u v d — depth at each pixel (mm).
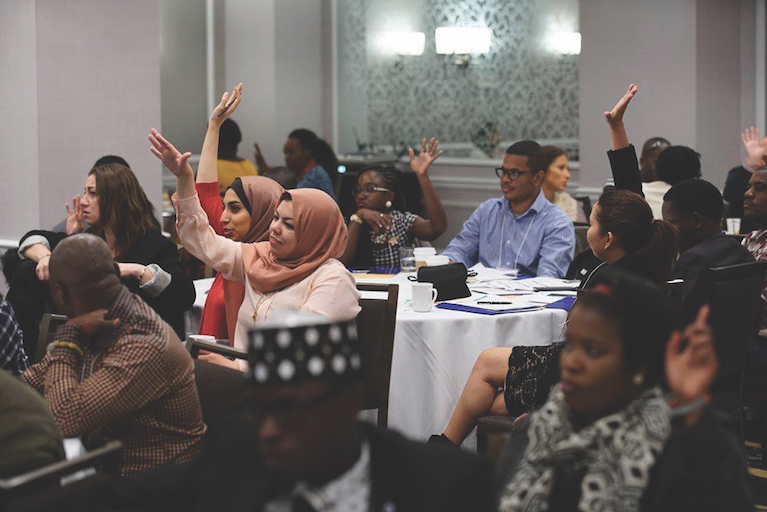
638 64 8969
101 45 6223
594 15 9227
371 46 11266
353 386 1638
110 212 4312
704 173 8734
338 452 1643
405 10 11023
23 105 6016
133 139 6395
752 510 1843
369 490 1699
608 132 9203
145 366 2703
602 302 1863
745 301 4199
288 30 10938
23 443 2146
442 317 4281
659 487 1772
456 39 10703
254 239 4383
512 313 4367
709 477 1776
